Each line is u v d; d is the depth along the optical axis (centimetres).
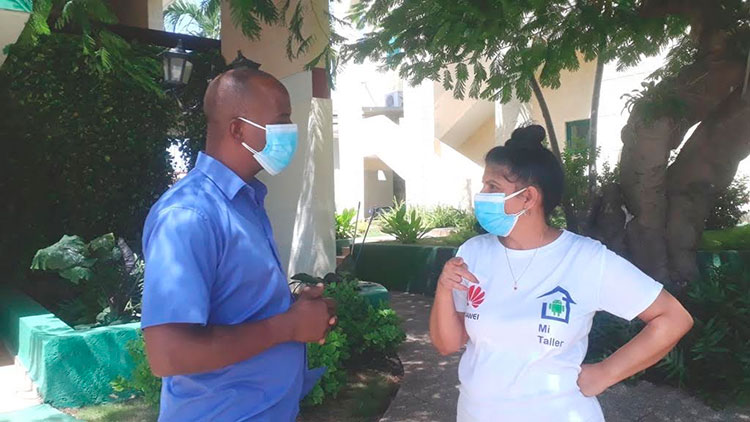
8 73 721
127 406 439
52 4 530
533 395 195
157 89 651
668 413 420
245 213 183
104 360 446
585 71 1301
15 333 520
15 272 723
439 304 219
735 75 525
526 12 417
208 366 158
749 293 486
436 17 429
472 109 1597
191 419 173
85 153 761
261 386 178
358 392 478
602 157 1242
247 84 182
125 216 798
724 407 425
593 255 199
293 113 749
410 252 965
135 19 1227
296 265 758
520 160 204
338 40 616
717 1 507
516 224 209
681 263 573
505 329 199
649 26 445
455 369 535
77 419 402
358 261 1065
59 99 736
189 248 161
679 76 553
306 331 179
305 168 734
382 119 1755
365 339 531
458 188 1545
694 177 568
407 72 651
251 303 175
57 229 755
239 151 185
